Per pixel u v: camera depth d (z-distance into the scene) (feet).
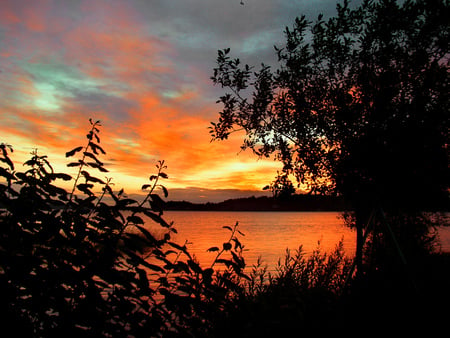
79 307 7.89
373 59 21.48
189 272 9.55
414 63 19.75
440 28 20.15
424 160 19.67
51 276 7.75
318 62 23.57
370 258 22.30
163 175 9.52
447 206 23.16
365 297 16.88
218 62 26.17
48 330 7.81
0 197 7.96
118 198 9.12
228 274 11.59
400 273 20.89
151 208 9.13
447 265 26.55
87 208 8.79
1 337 7.09
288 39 24.03
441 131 19.39
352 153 20.80
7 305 7.37
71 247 8.18
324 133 22.71
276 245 120.88
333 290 18.58
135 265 8.57
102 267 8.00
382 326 13.61
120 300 8.64
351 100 21.45
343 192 22.08
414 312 15.28
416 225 29.78
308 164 22.81
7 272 7.44
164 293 9.20
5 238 7.70
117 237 8.48
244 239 152.87
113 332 8.27
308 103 23.04
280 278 16.74
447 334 13.60
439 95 19.56
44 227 8.09
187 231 220.64
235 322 11.51
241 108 26.55
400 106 19.93
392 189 20.83
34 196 8.38
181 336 9.25
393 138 19.57
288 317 12.16
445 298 17.54
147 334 8.54
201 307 9.78
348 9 22.27
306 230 253.44
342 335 12.84
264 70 25.34
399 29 20.77
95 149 9.54
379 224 23.45
